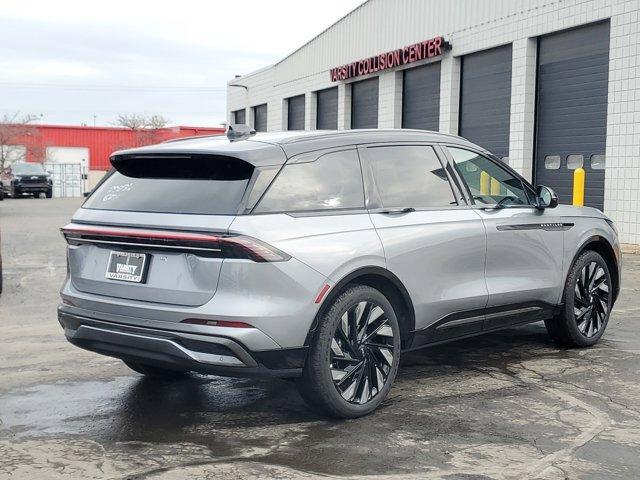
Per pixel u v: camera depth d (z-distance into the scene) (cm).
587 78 1619
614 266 693
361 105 2534
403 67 2238
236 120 3778
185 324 434
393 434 450
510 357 636
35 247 1555
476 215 563
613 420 475
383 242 492
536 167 1775
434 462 406
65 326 502
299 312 443
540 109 1758
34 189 4100
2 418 482
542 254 613
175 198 465
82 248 494
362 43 2467
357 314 475
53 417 485
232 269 429
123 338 460
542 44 1744
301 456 415
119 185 501
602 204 1590
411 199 530
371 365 485
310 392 461
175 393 538
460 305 545
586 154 1628
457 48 2002
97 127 6600
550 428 461
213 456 416
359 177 505
